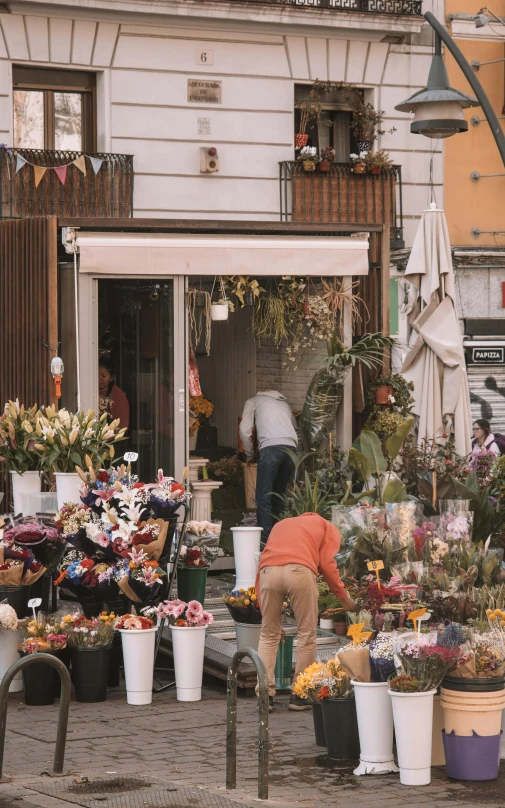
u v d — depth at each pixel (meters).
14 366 13.05
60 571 10.66
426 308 13.71
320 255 13.51
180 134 19.41
